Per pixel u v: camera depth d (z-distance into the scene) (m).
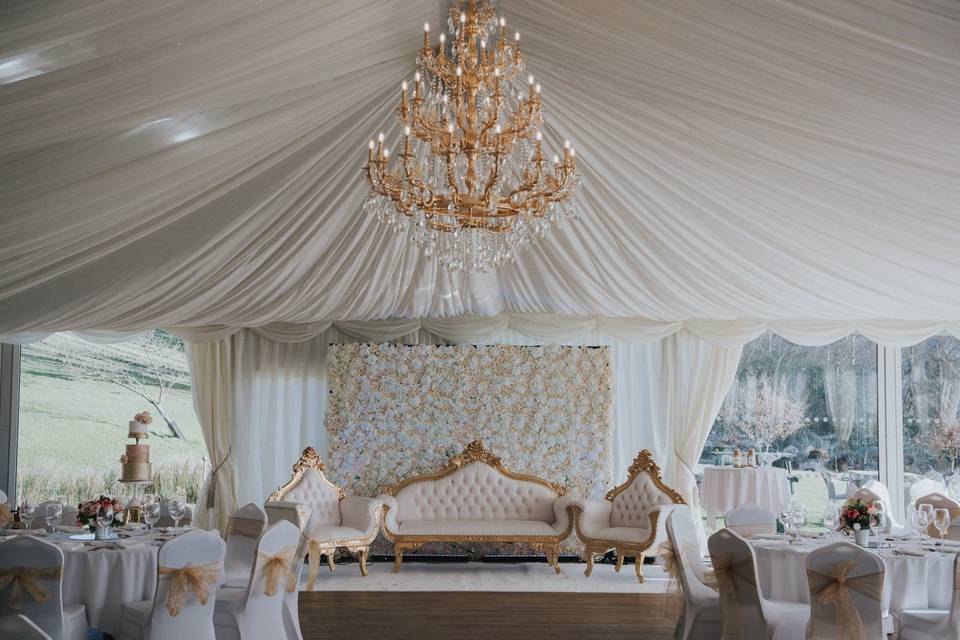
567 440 9.91
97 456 10.91
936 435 10.34
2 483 10.26
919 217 6.34
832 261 7.51
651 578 8.79
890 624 5.46
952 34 4.21
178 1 4.05
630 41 5.21
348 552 9.77
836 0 4.25
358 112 6.21
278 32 4.69
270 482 10.29
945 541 6.11
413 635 6.37
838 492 10.43
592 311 9.62
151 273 7.29
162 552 4.70
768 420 10.59
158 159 5.38
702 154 6.27
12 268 6.29
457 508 9.48
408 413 9.90
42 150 4.77
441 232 5.94
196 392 10.30
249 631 5.14
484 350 9.98
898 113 5.02
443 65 5.17
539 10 5.31
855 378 10.53
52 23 3.79
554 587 8.30
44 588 4.71
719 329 10.15
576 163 6.87
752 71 5.06
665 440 10.30
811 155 5.82
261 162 6.21
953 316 8.89
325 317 9.50
